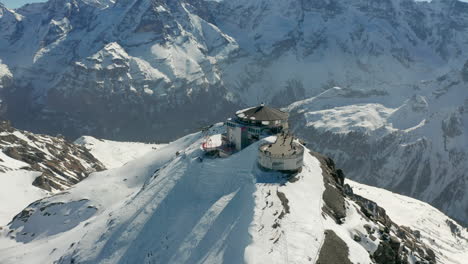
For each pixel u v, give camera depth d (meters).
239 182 74.81
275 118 90.38
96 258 71.56
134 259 67.88
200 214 70.00
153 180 93.81
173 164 94.62
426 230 168.38
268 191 66.31
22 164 189.62
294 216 59.56
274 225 56.53
